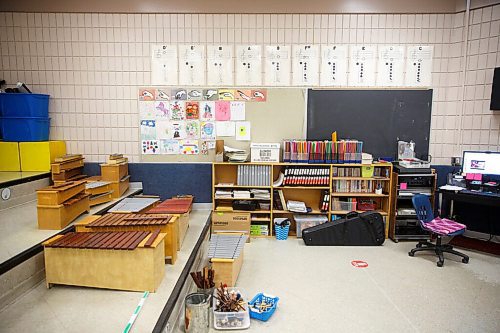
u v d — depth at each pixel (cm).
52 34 414
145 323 179
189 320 209
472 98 409
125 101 424
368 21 413
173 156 432
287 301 262
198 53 417
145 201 350
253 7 410
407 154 427
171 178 434
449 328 229
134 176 433
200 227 354
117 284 211
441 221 364
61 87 422
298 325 231
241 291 260
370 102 423
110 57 418
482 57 399
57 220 262
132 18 412
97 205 349
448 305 258
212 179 415
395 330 226
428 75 419
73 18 412
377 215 386
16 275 203
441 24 412
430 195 401
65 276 212
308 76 421
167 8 409
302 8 410
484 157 385
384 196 414
